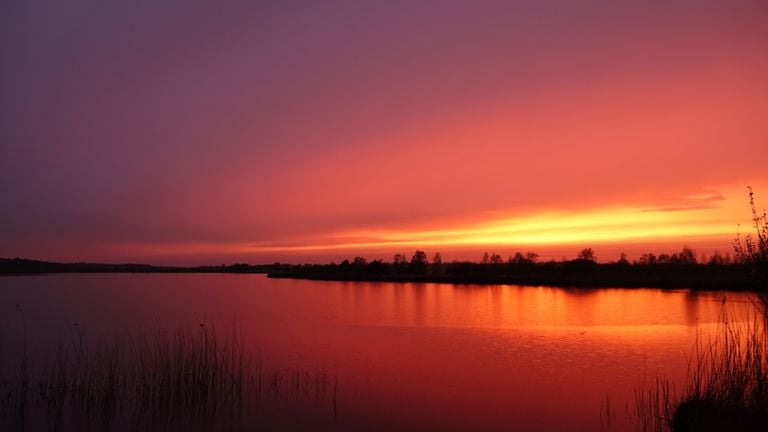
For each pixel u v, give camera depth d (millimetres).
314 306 51781
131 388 18000
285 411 16125
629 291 63625
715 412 11367
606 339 28812
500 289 74625
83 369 20656
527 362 22891
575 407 16203
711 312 40656
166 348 20359
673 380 18969
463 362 23078
